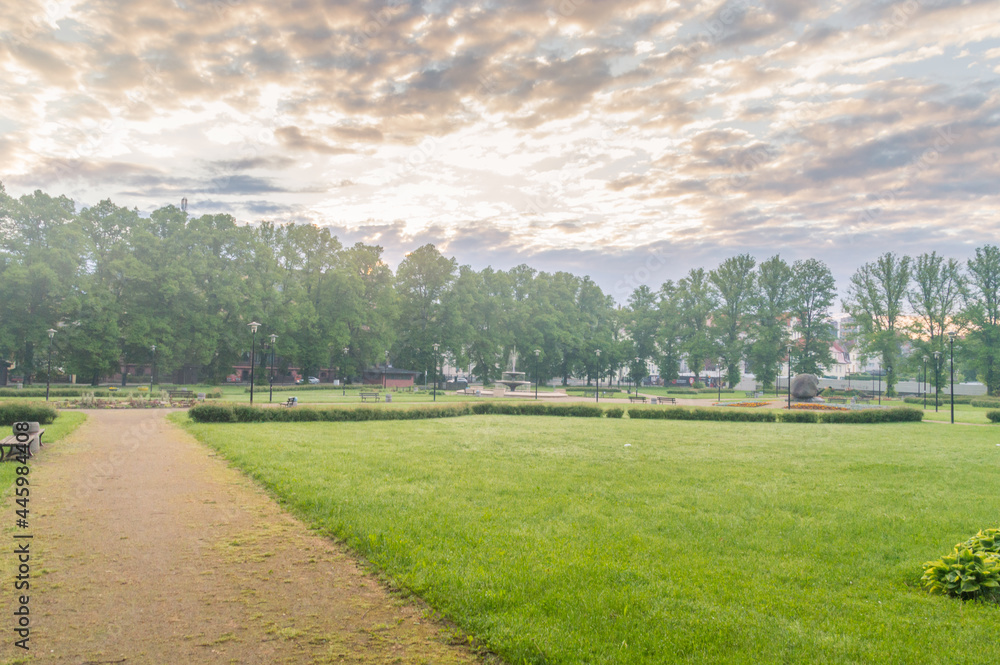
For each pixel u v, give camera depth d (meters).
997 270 58.94
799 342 71.00
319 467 13.27
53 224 49.94
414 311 71.88
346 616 5.82
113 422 23.16
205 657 4.90
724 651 5.18
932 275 59.88
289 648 5.12
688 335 83.19
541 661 5.03
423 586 6.46
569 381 101.44
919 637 5.52
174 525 8.67
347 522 8.72
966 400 53.94
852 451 18.58
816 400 50.97
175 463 13.83
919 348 59.53
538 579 6.61
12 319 46.00
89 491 10.73
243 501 10.18
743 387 93.06
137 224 56.78
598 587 6.48
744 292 74.25
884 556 7.89
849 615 6.00
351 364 68.69
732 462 15.68
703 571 7.09
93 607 5.81
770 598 6.32
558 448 18.02
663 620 5.71
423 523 8.77
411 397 51.44
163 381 64.00
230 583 6.55
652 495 11.23
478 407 33.12
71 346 49.25
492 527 8.66
